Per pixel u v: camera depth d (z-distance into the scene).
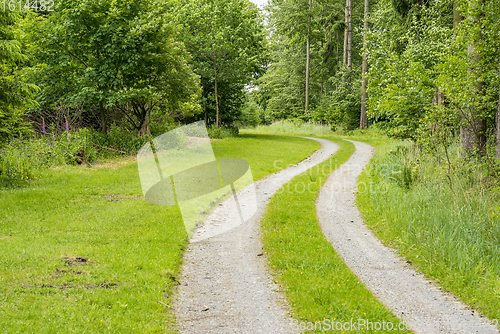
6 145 13.43
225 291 5.12
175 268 5.82
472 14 9.91
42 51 17.53
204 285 5.31
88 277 5.30
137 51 17.80
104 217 8.57
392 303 4.91
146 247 6.59
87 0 16.56
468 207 7.82
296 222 8.47
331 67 47.88
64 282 5.15
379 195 10.45
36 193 10.72
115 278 5.33
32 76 17.27
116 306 4.50
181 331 4.09
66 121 18.52
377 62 14.49
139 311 4.43
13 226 7.98
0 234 7.48
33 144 15.10
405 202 9.09
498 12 9.58
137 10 18.08
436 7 16.48
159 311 4.48
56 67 17.45
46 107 19.64
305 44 49.31
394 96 12.77
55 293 4.82
